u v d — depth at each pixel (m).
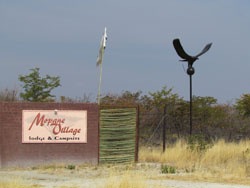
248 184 13.59
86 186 12.66
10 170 17.33
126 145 18.91
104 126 18.78
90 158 18.61
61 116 18.48
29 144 18.22
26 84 29.58
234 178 14.66
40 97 29.61
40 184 13.17
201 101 26.42
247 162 17.80
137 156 18.97
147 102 26.83
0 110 18.00
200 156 19.11
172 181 13.77
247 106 26.22
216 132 25.28
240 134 25.39
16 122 18.14
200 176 14.92
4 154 17.97
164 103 25.53
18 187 12.05
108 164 18.48
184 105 25.12
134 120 19.08
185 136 24.23
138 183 12.14
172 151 19.77
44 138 18.33
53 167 17.80
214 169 16.66
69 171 16.72
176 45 20.75
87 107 18.69
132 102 27.33
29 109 18.25
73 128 18.55
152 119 24.30
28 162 18.17
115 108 18.89
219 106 26.77
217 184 13.38
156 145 22.88
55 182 13.75
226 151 19.89
